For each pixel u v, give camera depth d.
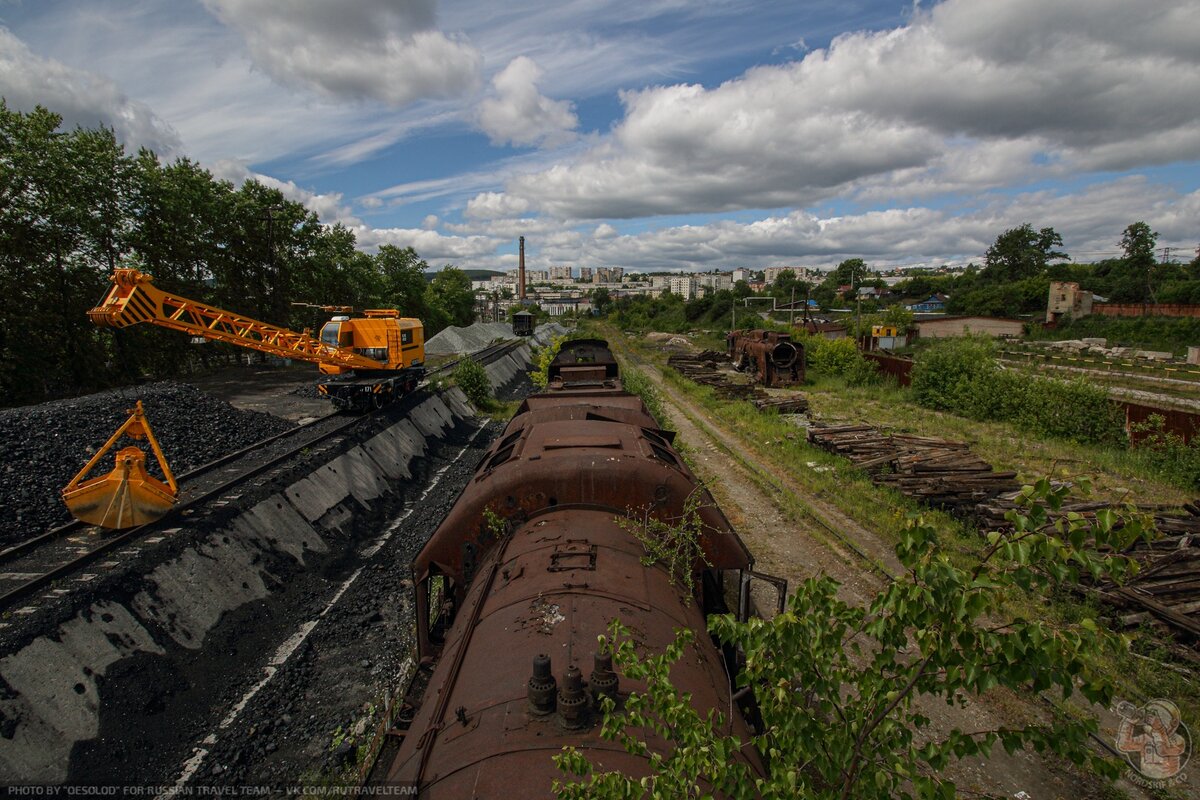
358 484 15.74
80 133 25.22
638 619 4.23
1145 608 8.56
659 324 91.31
